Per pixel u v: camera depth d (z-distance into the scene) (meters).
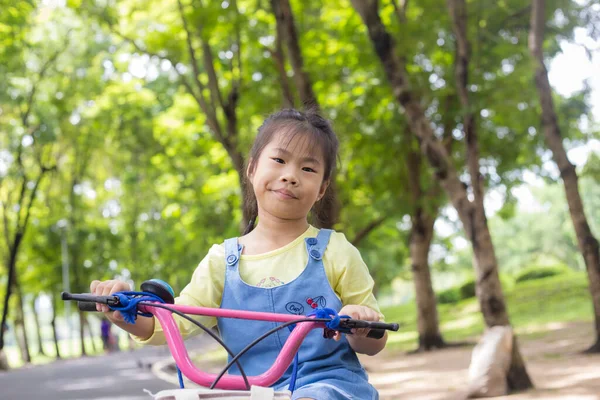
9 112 26.30
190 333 3.21
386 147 17.38
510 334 10.44
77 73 25.69
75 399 13.12
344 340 3.08
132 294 2.82
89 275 38.47
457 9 11.70
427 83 14.90
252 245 3.18
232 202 22.09
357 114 16.72
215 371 17.31
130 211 38.12
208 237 24.50
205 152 21.91
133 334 2.95
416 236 20.66
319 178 3.13
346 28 16.23
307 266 3.10
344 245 3.18
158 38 15.86
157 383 15.86
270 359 3.03
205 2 15.49
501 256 64.38
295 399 2.69
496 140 17.30
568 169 14.13
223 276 3.13
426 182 17.47
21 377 20.14
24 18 17.75
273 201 3.10
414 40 12.85
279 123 3.16
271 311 3.05
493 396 10.12
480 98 12.05
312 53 16.91
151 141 27.12
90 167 34.75
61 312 46.19
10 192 28.56
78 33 24.66
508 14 13.32
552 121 13.76
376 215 20.80
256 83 16.64
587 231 14.36
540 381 11.16
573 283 31.36
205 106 15.48
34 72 25.36
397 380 13.59
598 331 14.51
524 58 13.16
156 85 24.78
